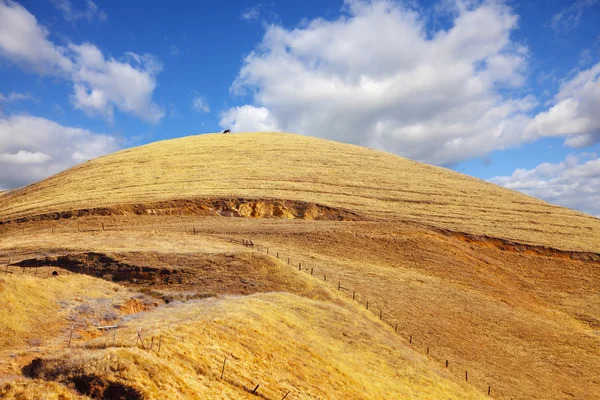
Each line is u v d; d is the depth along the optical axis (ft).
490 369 108.06
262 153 347.56
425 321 125.18
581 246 218.38
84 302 88.74
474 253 198.29
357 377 77.41
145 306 98.94
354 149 396.57
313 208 231.71
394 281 151.23
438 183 312.29
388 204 252.62
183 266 127.44
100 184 264.93
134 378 46.50
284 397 56.85
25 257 138.41
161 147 368.89
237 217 220.23
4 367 51.65
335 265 159.74
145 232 179.32
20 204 243.81
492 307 146.92
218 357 60.49
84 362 48.21
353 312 116.57
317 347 82.79
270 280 124.06
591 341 134.31
